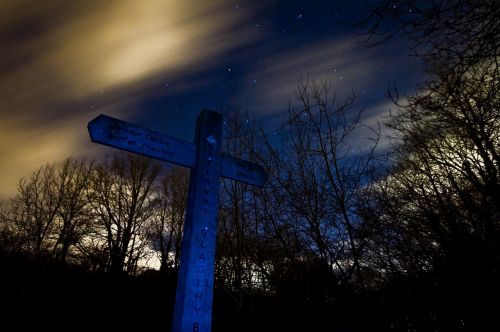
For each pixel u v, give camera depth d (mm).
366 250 6156
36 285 16016
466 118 4570
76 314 16078
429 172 5980
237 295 8008
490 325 5039
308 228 6367
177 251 18359
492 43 2520
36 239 16984
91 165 20297
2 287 15430
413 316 5727
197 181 3021
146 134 2947
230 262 8023
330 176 6418
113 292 17984
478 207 5457
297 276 6887
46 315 15500
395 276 5844
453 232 5598
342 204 6168
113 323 15656
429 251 5758
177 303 2588
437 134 5715
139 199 21562
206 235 2855
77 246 18469
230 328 8484
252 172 3621
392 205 6094
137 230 20938
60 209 18109
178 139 3146
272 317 7875
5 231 16859
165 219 21281
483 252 5277
